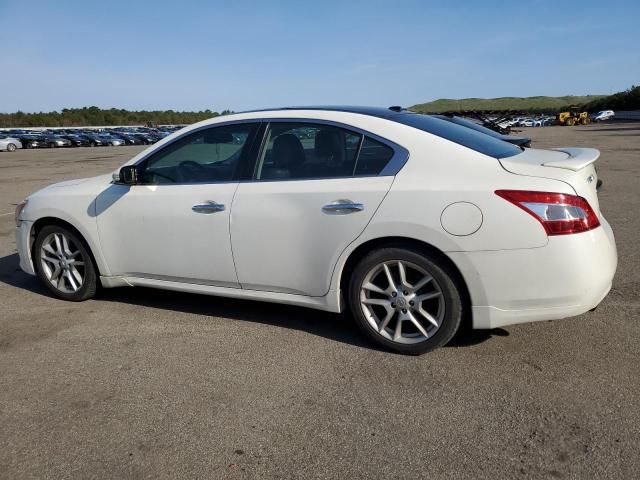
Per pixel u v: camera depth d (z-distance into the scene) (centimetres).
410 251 326
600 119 7319
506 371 317
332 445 255
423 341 335
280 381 316
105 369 337
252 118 383
